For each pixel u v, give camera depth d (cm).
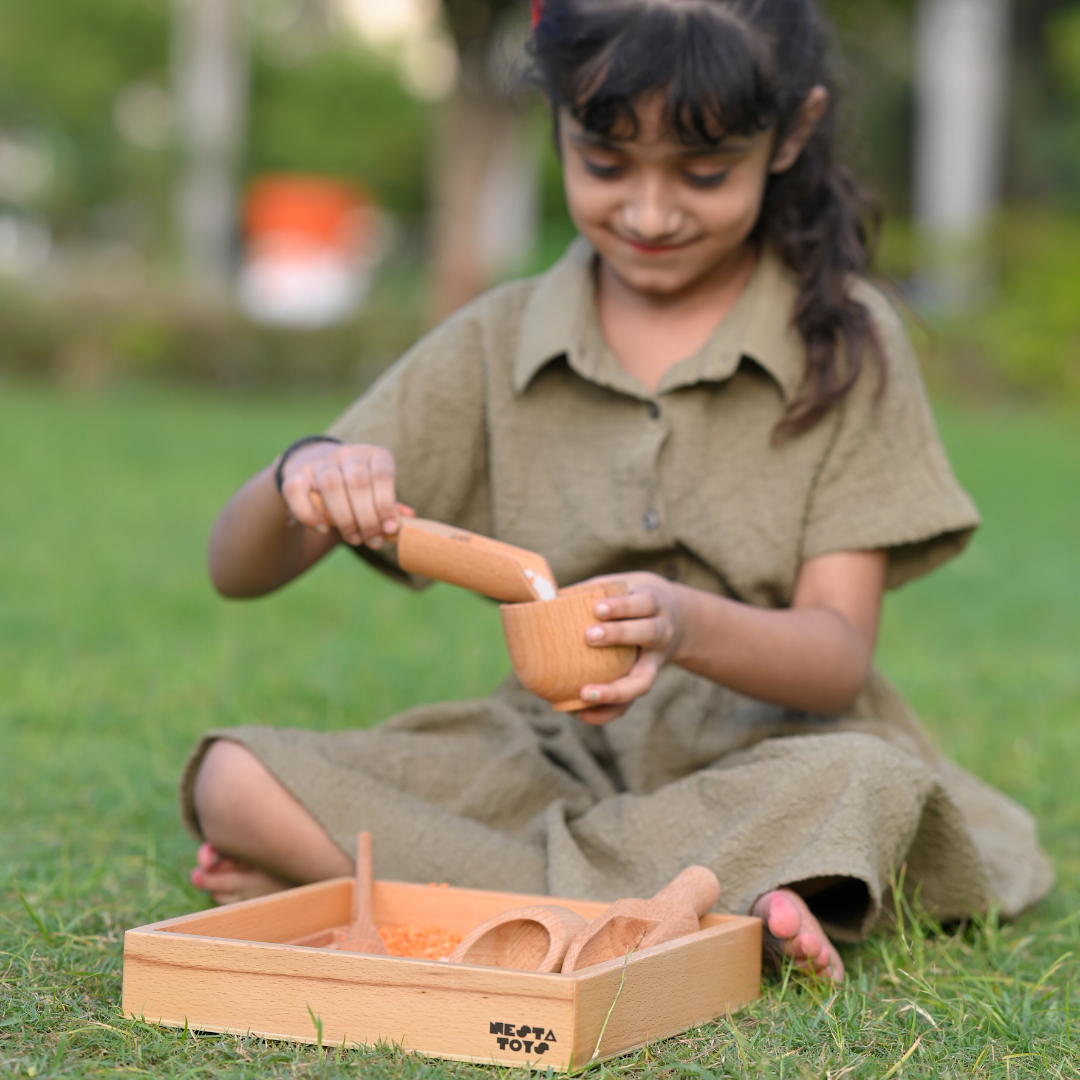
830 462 330
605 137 306
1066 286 2242
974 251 2350
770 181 337
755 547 325
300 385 2206
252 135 4216
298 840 294
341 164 4241
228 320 2191
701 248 318
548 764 319
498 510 341
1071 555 961
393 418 345
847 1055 234
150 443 1388
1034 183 3080
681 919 250
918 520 327
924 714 519
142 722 470
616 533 324
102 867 326
